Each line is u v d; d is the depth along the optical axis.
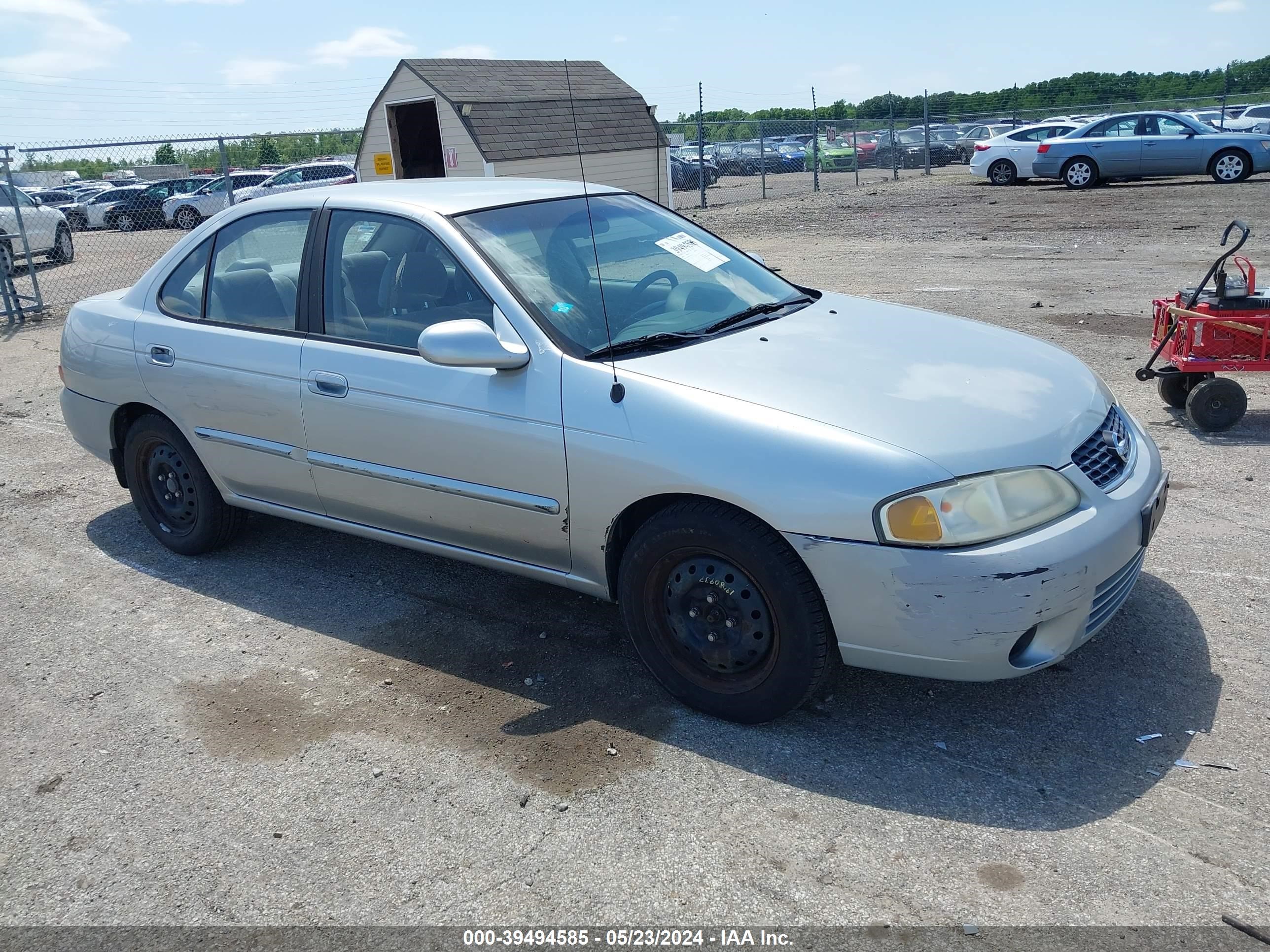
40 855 2.92
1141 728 3.17
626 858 2.75
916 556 2.84
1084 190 20.58
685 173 29.08
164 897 2.72
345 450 3.97
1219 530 4.55
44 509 5.75
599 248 4.02
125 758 3.36
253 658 3.97
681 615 3.31
